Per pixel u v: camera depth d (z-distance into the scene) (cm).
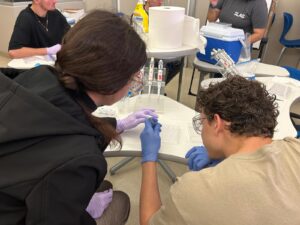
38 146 67
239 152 74
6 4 405
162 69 169
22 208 68
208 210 62
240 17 289
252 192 61
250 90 80
